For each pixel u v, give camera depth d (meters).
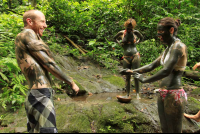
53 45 5.21
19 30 4.25
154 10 6.73
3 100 2.65
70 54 5.23
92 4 6.46
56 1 6.14
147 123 2.38
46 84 1.71
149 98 3.31
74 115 2.30
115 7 6.59
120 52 5.83
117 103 2.68
